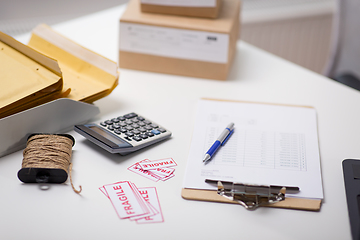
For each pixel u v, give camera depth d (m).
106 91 0.82
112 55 1.09
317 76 1.04
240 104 0.86
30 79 0.71
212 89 0.95
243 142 0.73
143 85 0.96
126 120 0.77
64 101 0.72
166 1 0.99
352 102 0.91
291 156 0.70
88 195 0.60
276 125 0.79
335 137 0.77
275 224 0.56
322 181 0.65
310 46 2.14
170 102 0.88
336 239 0.54
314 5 2.04
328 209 0.59
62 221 0.55
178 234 0.54
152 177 0.65
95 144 0.72
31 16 1.66
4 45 0.82
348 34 1.38
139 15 1.00
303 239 0.54
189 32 0.96
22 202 0.58
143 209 0.58
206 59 0.98
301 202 0.60
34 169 0.60
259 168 0.67
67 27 1.24
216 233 0.54
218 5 1.01
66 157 0.64
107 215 0.57
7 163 0.66
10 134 0.67
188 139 0.75
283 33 2.07
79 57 0.88
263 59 1.12
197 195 0.61
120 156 0.69
